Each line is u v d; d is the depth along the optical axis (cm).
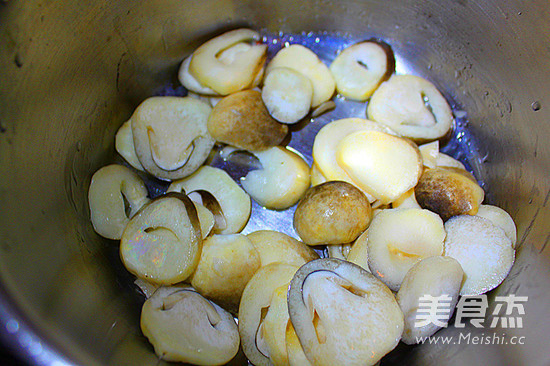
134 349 12
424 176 15
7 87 12
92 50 14
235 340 13
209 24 17
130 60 16
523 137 15
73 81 14
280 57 17
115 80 16
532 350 10
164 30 16
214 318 13
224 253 13
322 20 18
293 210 16
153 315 12
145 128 15
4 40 11
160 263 13
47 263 11
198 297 13
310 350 12
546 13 13
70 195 14
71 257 13
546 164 14
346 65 17
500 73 16
